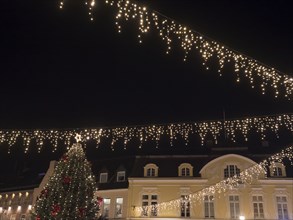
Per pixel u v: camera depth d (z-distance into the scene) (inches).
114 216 1421.0
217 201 1390.3
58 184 499.8
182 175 1462.8
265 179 1389.0
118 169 1552.7
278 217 1333.7
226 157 1448.1
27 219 1601.9
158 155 1550.2
